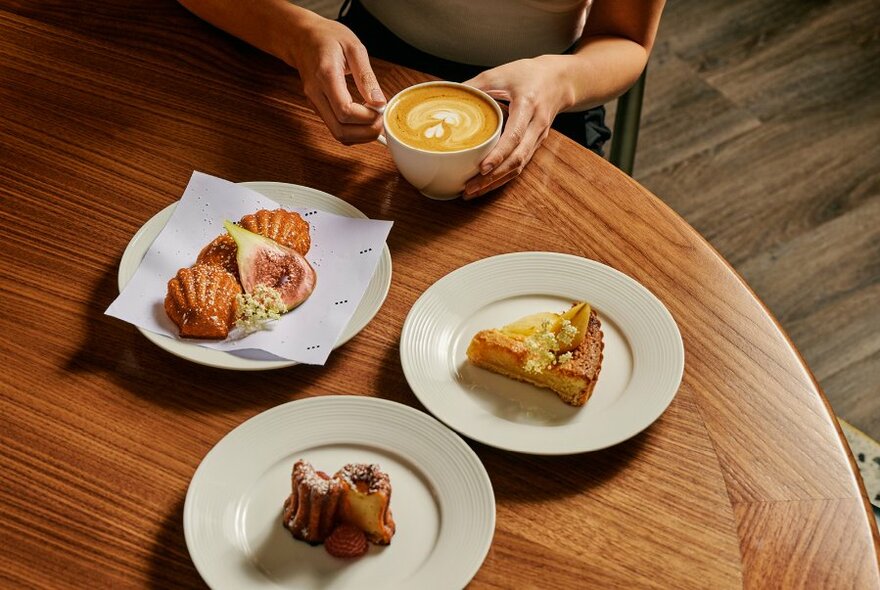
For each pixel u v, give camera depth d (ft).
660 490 2.66
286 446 2.68
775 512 2.61
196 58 4.14
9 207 3.48
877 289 7.36
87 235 3.39
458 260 3.35
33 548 2.49
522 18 4.62
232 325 3.03
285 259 3.18
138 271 3.14
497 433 2.73
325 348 2.95
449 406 2.81
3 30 4.23
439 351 3.02
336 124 3.65
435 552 2.47
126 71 4.07
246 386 2.91
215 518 2.51
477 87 3.79
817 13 9.95
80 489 2.62
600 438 2.71
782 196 8.05
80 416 2.81
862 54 9.50
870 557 2.52
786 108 8.88
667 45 9.55
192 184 3.42
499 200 3.58
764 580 2.46
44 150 3.71
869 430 6.47
